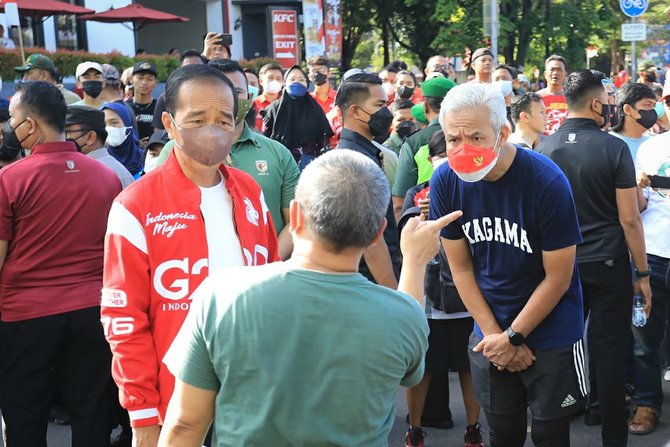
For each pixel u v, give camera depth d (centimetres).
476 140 312
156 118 549
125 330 265
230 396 200
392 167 559
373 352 197
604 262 422
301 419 196
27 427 375
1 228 357
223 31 2753
